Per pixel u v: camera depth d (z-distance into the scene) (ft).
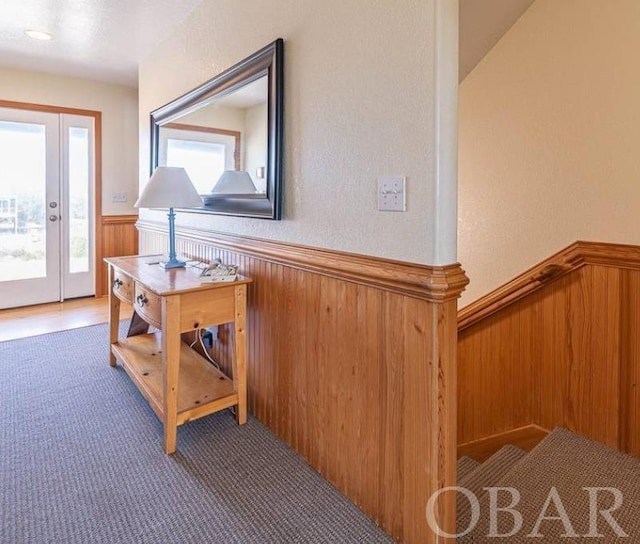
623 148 5.95
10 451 6.23
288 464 6.01
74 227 15.05
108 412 7.39
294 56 5.89
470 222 7.87
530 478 5.50
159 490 5.45
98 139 15.06
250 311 7.19
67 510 5.08
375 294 4.81
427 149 4.15
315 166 5.61
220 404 6.78
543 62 6.68
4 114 13.29
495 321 7.52
